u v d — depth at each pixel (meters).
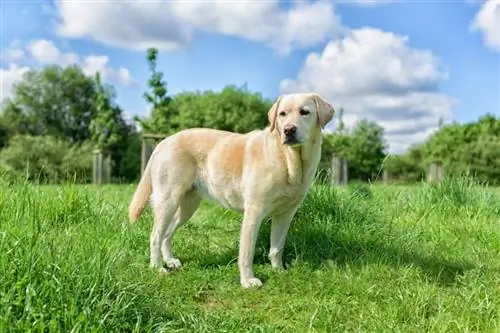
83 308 1.63
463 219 3.26
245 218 2.37
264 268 2.54
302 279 2.38
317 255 2.61
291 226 2.89
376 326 1.92
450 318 1.94
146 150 5.60
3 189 2.66
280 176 2.33
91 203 3.01
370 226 2.89
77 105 29.11
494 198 3.71
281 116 2.31
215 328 1.89
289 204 2.43
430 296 2.13
